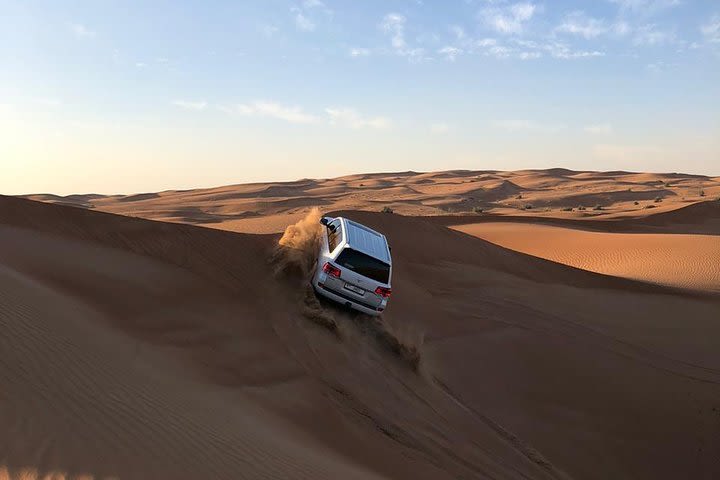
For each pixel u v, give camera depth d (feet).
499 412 40.14
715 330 69.36
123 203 414.41
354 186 579.07
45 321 26.40
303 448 22.62
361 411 30.58
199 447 19.57
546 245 152.97
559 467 35.42
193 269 43.04
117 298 35.17
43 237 43.24
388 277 39.14
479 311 60.08
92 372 22.93
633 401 47.03
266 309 38.96
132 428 19.48
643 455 40.06
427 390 37.68
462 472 27.91
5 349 22.17
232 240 48.78
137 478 16.15
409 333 47.26
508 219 210.18
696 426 44.91
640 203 387.75
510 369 47.29
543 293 76.38
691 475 39.01
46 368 21.85
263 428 23.36
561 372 49.26
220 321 35.58
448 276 73.72
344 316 41.09
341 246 38.29
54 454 16.37
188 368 28.25
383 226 88.33
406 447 28.48
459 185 537.24
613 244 141.59
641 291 88.74
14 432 16.96
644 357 57.00
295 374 31.58
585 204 416.67
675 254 121.08
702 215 225.76
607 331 63.62
